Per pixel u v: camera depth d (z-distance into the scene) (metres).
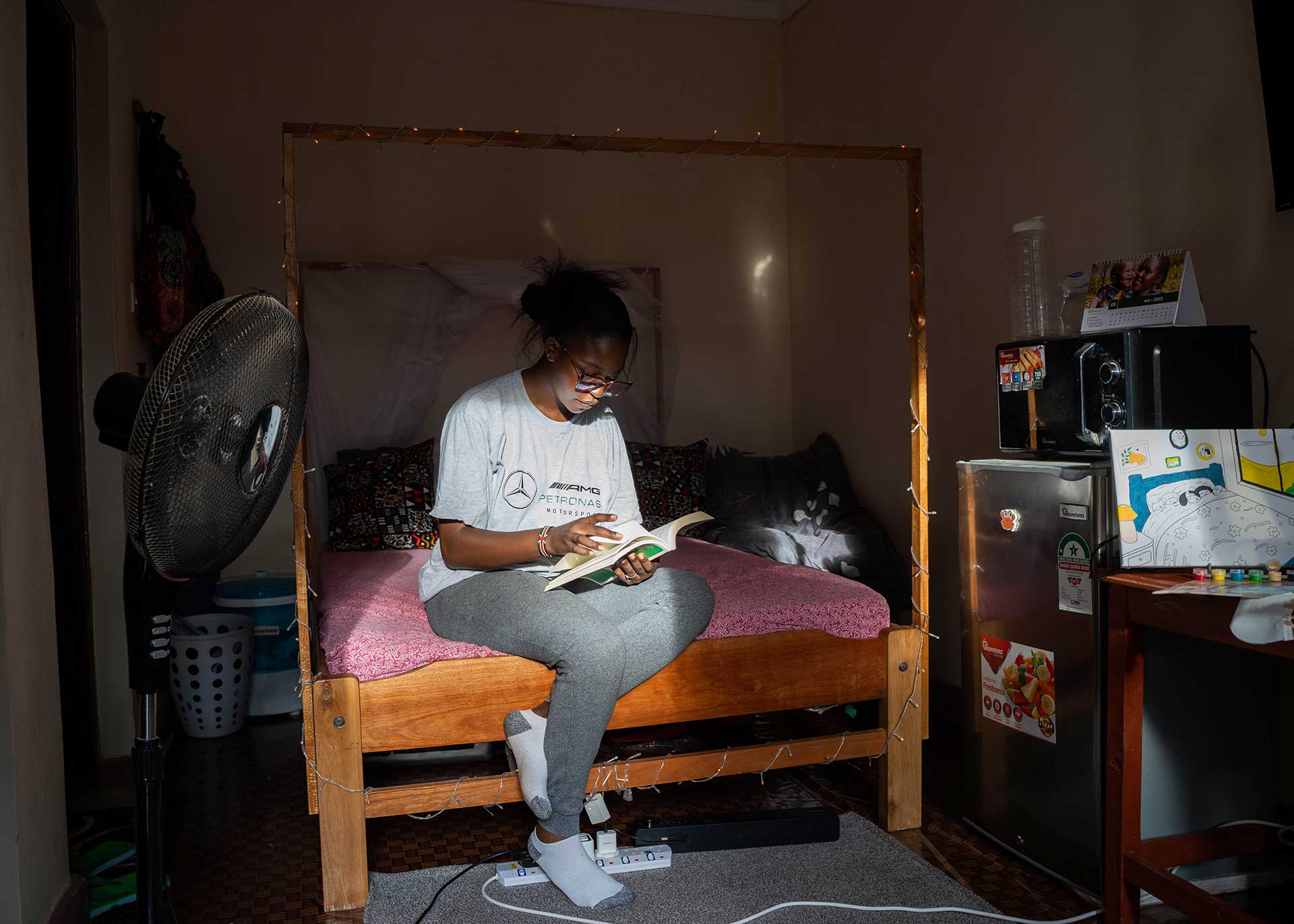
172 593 1.49
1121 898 1.94
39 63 2.72
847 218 4.05
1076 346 2.18
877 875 2.19
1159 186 2.52
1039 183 2.94
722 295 4.49
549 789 2.05
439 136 2.16
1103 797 2.04
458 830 2.51
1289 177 2.10
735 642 2.34
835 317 4.18
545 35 4.26
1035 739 2.21
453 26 4.15
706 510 3.91
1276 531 1.94
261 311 1.31
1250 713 2.09
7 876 1.65
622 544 2.06
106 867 2.26
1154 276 2.17
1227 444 1.94
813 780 2.84
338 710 2.08
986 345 3.20
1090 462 2.21
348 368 3.93
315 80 4.01
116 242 2.93
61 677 2.83
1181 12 2.43
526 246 4.25
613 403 4.19
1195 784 2.05
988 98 3.17
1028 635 2.22
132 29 3.28
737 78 4.51
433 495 3.71
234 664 3.34
